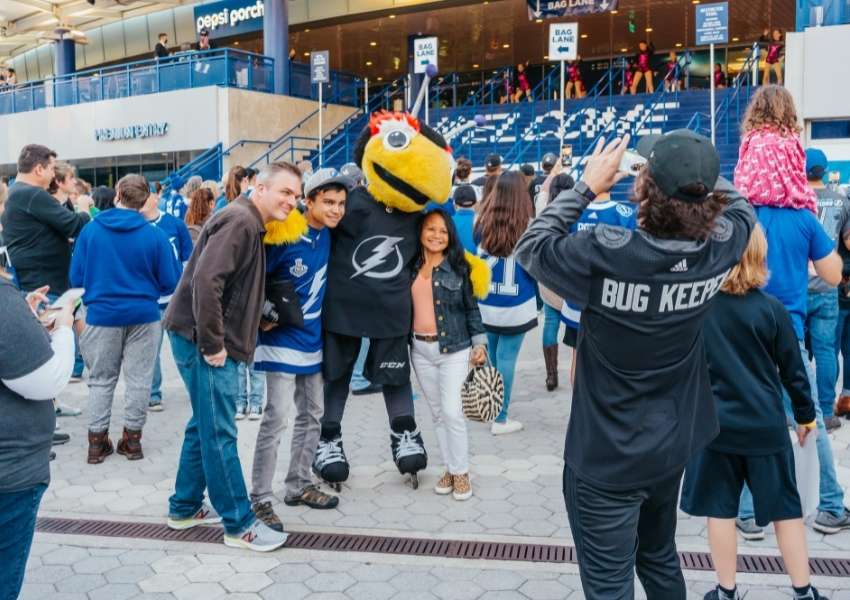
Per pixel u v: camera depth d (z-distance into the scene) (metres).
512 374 6.41
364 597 3.91
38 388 2.71
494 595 3.90
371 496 5.22
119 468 5.86
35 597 3.93
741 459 3.58
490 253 6.14
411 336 5.19
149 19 28.38
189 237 7.74
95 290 5.86
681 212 2.60
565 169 11.33
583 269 2.68
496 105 21.17
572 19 24.12
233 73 20.52
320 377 4.97
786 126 4.45
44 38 31.33
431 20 24.48
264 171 4.38
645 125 18.19
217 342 4.21
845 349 6.50
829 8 12.34
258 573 4.17
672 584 3.08
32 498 2.82
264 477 4.68
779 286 4.39
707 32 11.98
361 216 4.91
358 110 23.73
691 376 2.84
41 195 6.50
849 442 5.95
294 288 4.68
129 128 21.95
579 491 2.86
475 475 5.59
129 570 4.22
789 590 3.89
